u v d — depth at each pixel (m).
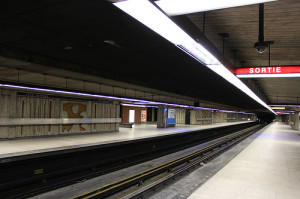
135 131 17.14
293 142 14.45
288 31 4.89
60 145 9.16
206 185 5.54
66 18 3.75
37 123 11.20
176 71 8.34
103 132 15.23
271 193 5.00
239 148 11.84
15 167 7.09
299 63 7.73
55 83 13.96
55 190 6.66
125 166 9.64
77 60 6.87
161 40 4.89
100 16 3.66
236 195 4.86
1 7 3.36
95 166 9.73
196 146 16.70
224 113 49.31
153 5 2.23
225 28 4.96
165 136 14.86
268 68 5.33
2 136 10.09
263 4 3.75
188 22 3.19
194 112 30.33
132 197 5.15
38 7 3.36
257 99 12.94
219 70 5.27
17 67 8.01
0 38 4.83
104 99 15.20
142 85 10.73
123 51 5.81
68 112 12.85
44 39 4.86
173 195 5.23
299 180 6.05
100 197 5.56
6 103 10.20
